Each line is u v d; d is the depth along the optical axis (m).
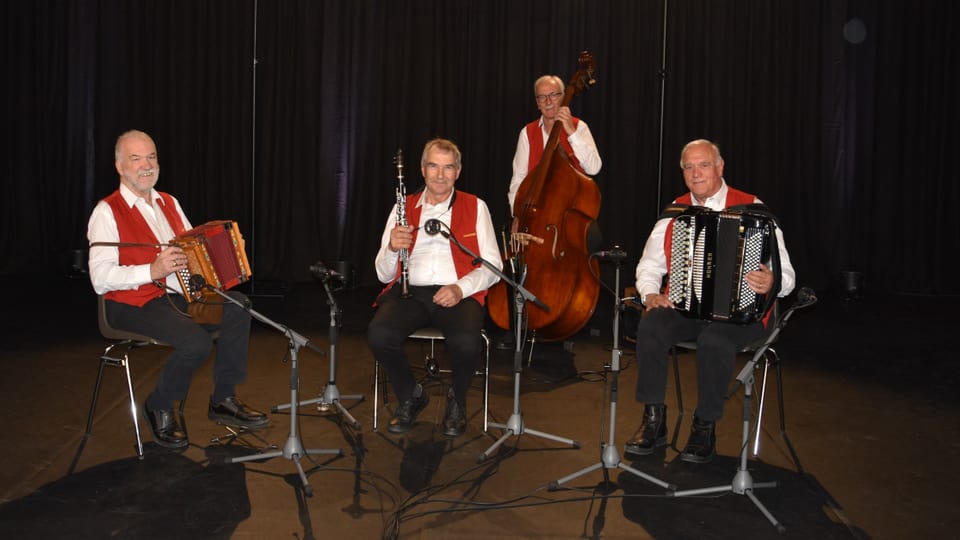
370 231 7.50
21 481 3.09
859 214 7.55
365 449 3.47
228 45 7.38
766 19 7.34
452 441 3.58
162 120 7.44
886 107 7.39
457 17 7.36
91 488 3.04
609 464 3.14
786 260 3.51
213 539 2.69
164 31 7.37
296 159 7.48
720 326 3.43
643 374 3.52
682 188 7.43
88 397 4.06
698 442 3.44
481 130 7.40
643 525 2.83
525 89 7.38
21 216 7.56
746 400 2.99
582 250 4.63
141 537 2.69
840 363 4.94
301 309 6.29
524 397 4.21
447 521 2.84
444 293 3.57
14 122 7.49
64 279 7.21
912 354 5.18
